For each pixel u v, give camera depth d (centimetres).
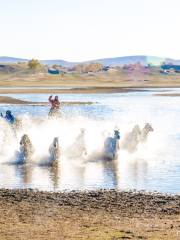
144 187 2545
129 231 1708
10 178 2788
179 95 12344
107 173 2930
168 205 2128
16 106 8456
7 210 2028
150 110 8094
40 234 1677
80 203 2155
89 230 1730
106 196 2291
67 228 1758
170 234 1675
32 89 15200
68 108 8144
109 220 1880
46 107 8294
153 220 1886
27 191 2400
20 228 1755
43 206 2100
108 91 14425
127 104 9369
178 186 2562
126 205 2125
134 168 3088
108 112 7606
